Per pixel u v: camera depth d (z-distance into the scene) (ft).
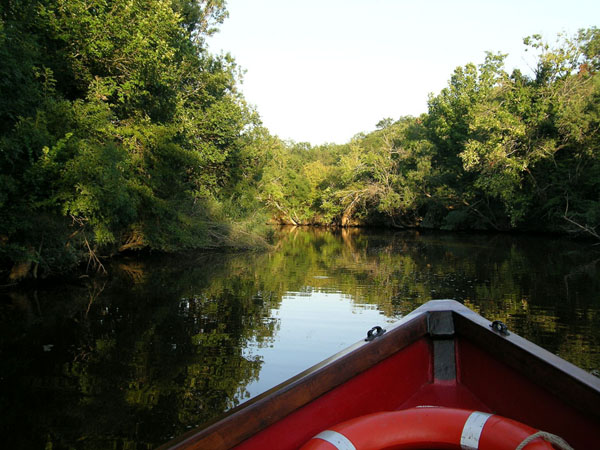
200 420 17.04
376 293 40.91
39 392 19.35
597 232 87.51
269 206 170.71
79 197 37.91
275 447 9.08
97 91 48.26
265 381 20.57
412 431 9.09
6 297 37.60
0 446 15.21
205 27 88.02
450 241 97.71
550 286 42.98
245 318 31.78
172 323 30.40
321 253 76.79
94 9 49.44
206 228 76.23
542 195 97.40
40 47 42.42
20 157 37.35
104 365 22.52
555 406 9.84
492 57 107.04
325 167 191.62
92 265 55.21
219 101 77.36
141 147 56.18
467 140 112.27
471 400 12.02
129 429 16.33
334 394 10.38
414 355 12.60
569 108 89.66
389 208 143.54
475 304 35.53
